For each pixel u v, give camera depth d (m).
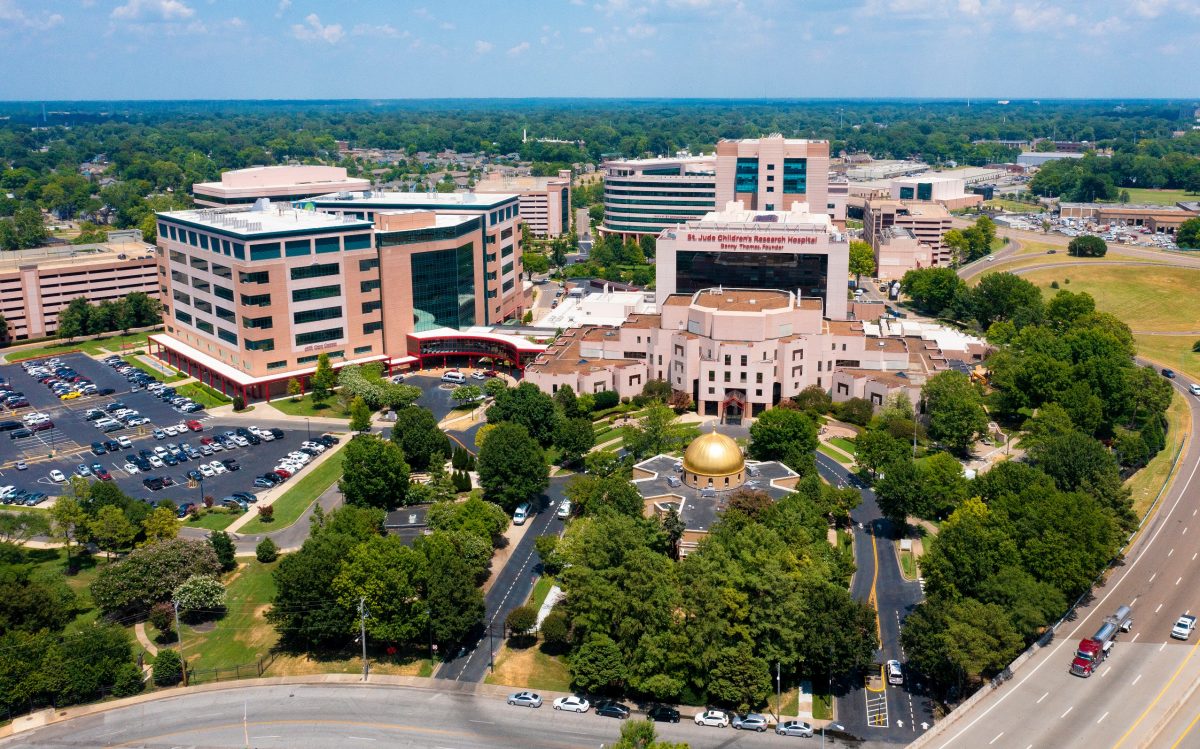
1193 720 156.62
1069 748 148.88
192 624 189.88
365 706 165.62
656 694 162.75
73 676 165.88
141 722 162.12
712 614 163.88
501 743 155.62
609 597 170.75
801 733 156.12
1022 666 171.12
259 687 171.50
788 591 167.50
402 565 179.12
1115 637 179.50
